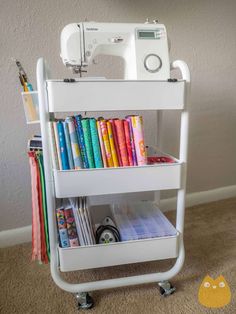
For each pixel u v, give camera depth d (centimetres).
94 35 86
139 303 96
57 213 89
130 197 148
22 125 122
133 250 93
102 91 79
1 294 101
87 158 86
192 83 149
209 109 158
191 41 142
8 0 108
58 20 117
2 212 128
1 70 113
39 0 112
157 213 117
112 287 97
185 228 143
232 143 171
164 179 90
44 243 100
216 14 144
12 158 124
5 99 117
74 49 86
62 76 123
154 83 82
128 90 81
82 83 77
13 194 128
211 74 152
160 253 96
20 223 133
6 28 110
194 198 170
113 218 113
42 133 80
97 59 126
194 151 162
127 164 89
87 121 84
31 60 117
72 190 84
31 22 113
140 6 128
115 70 131
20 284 106
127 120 87
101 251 91
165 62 90
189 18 138
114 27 87
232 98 162
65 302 97
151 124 145
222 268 113
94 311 93
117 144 88
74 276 110
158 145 124
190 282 105
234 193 177
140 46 88
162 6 132
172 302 96
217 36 147
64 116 129
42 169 93
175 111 148
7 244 131
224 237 135
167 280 101
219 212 160
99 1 121
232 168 176
